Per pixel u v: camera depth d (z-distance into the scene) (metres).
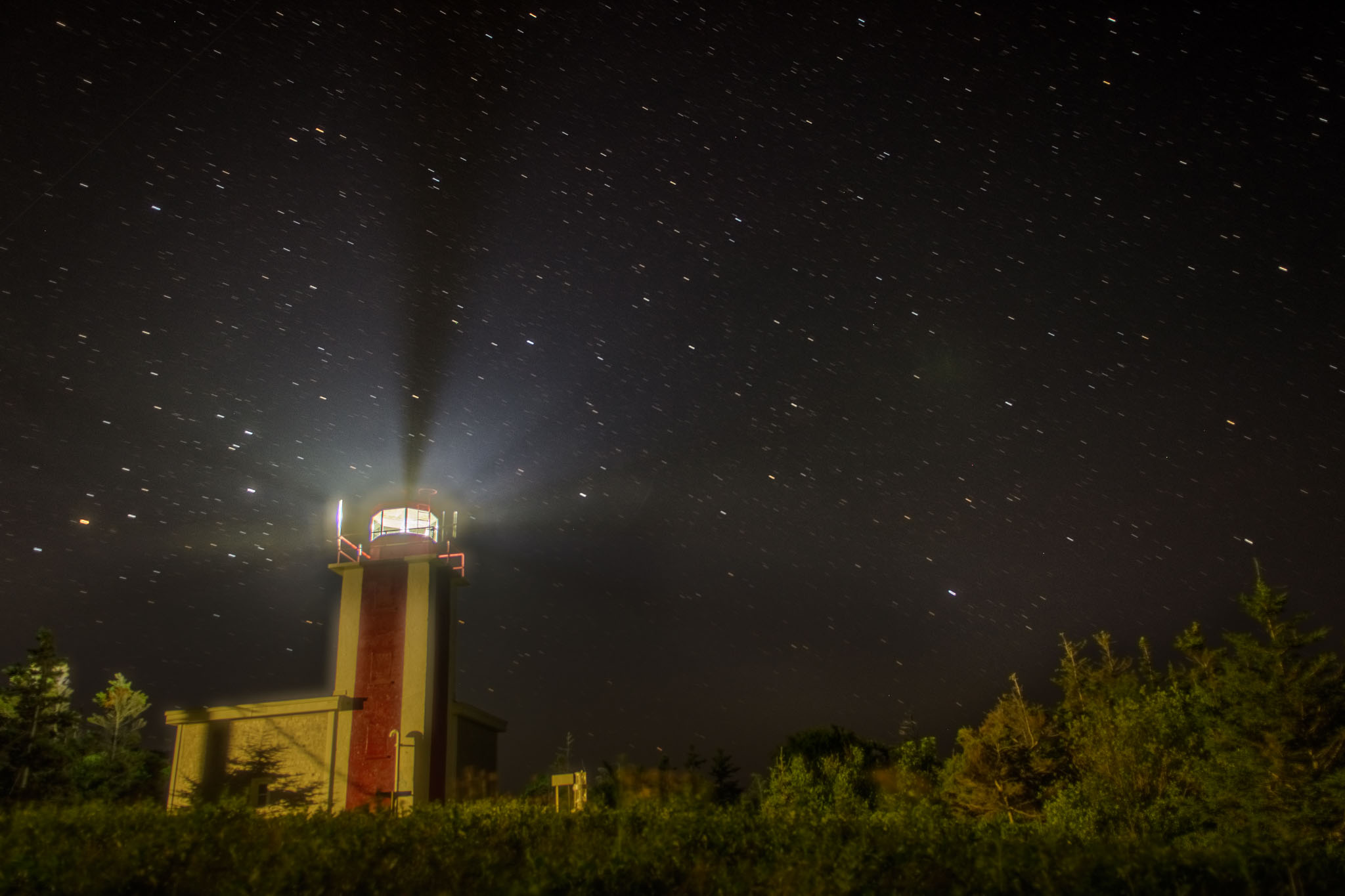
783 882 7.03
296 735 35.00
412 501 42.44
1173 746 28.47
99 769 45.84
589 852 8.16
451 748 38.06
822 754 39.62
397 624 38.66
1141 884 6.80
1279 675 29.39
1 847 8.25
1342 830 24.70
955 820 11.86
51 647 40.19
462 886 7.11
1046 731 35.84
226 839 9.02
